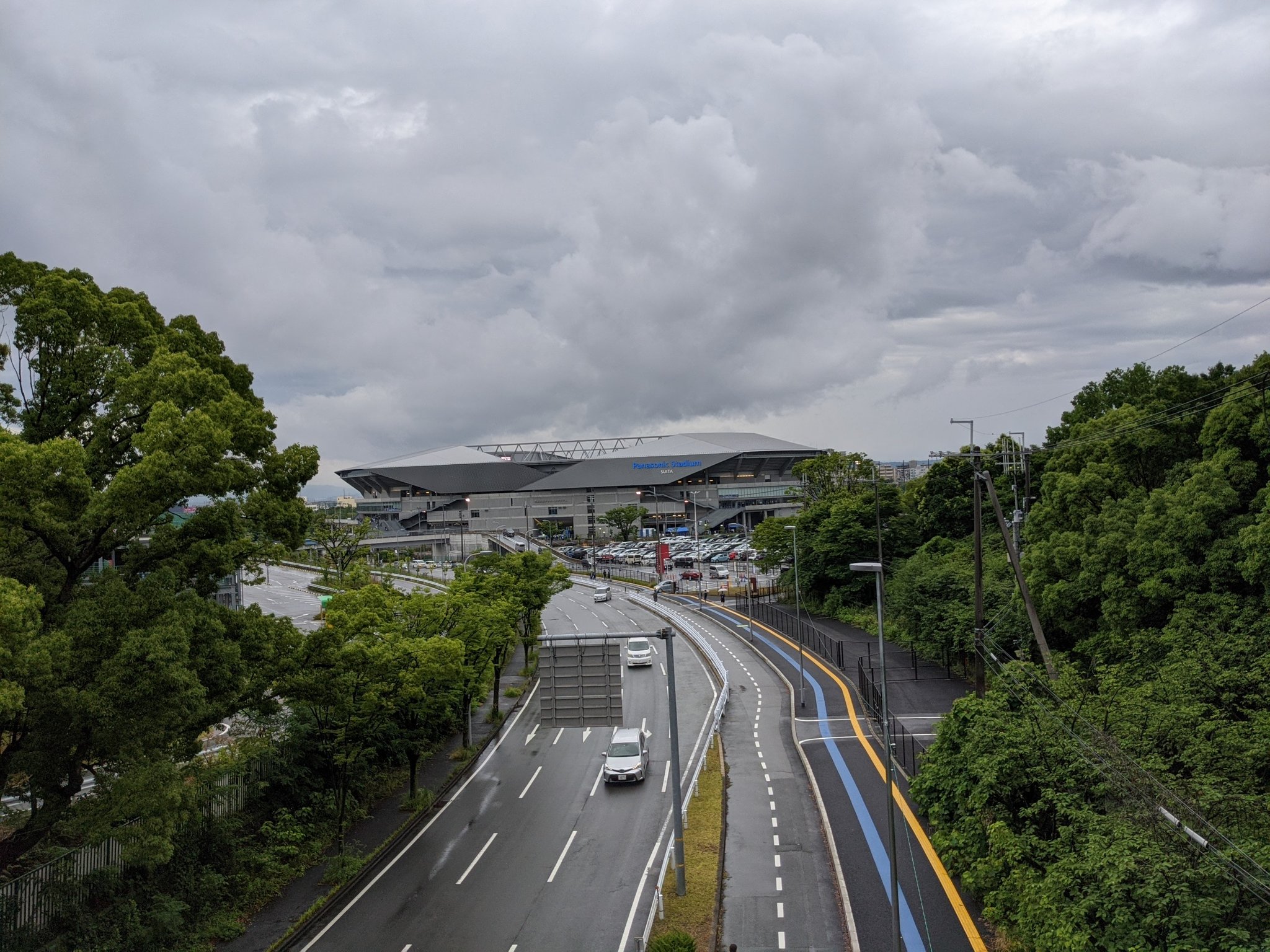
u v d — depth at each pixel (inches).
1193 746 929.5
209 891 1154.7
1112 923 740.0
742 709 2175.2
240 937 1095.0
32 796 1038.4
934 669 2397.9
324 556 4717.0
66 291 1157.1
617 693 1153.4
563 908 1136.2
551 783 1654.8
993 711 1159.0
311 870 1290.6
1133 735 995.9
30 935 949.8
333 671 1282.0
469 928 1095.0
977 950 967.0
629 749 1688.0
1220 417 1625.2
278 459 1299.2
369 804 1550.2
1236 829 793.6
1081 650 1628.9
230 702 1147.3
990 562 2432.3
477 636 1699.1
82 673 964.6
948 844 1109.1
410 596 1668.3
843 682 2365.9
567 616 3750.0
